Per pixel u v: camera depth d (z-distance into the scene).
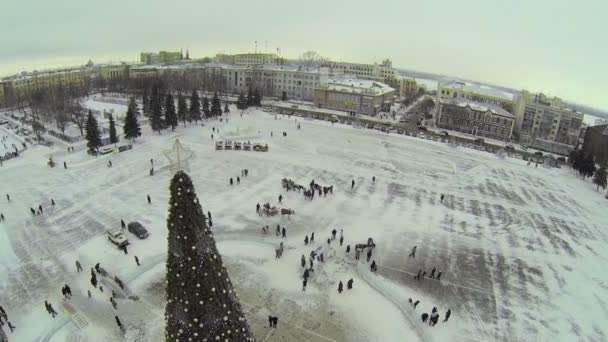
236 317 13.03
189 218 11.71
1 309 27.48
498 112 101.38
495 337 28.58
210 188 52.62
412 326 29.03
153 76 153.75
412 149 78.88
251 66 165.25
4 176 55.88
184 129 85.50
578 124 101.75
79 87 140.75
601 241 44.38
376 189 56.09
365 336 27.77
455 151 79.50
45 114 95.00
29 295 30.78
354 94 122.94
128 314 28.69
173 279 12.08
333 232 39.91
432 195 55.38
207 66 165.62
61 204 46.81
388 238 42.22
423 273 35.38
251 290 32.06
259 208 45.66
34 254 36.34
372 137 86.56
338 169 63.44
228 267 35.06
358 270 35.62
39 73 168.50
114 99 131.88
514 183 63.12
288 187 53.22
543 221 48.97
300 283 33.28
